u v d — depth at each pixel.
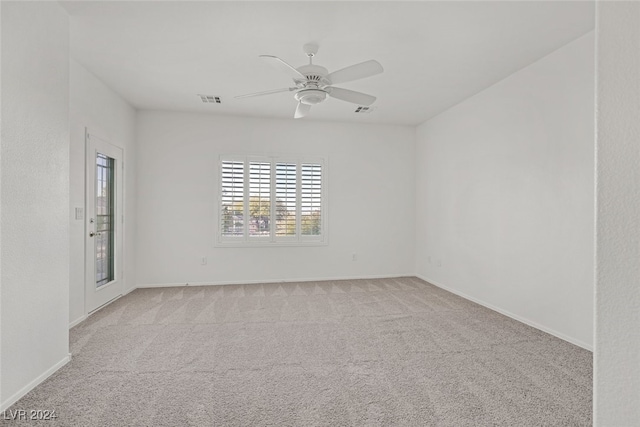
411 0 2.45
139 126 5.04
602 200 0.65
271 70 3.65
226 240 5.36
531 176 3.45
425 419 1.91
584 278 2.89
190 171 5.21
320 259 5.64
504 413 1.96
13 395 2.02
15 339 2.04
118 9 2.56
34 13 2.19
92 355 2.70
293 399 2.11
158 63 3.48
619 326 0.62
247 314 3.79
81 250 3.51
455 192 4.78
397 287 5.12
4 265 1.95
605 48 0.64
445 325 3.44
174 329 3.31
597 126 0.66
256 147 5.43
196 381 2.32
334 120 5.60
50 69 2.35
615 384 0.62
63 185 2.49
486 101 4.14
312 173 5.61
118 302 4.23
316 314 3.79
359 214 5.78
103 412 1.96
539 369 2.49
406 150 5.95
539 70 3.35
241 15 2.65
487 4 2.49
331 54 3.28
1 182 1.92
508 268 3.77
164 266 5.14
